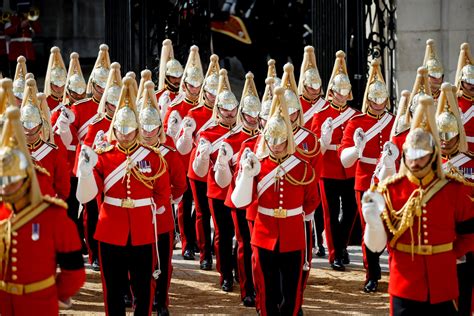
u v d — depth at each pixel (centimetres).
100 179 3528
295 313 3541
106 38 6562
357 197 4381
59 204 2788
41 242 2766
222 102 4294
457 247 3078
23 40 8169
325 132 4378
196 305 4041
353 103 6041
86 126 4616
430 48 4744
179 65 4956
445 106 3462
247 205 3484
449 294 3006
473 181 3491
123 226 3500
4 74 8275
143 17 6581
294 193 3525
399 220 3003
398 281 3019
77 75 4772
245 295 4025
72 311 3922
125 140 3519
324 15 6122
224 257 4234
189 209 4738
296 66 7919
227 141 4109
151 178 3534
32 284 2764
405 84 6075
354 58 6088
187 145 4412
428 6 6047
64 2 8694
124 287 3628
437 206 2995
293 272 3531
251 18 7925
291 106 3828
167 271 3866
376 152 4397
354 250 4994
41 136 3912
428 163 2969
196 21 6838
